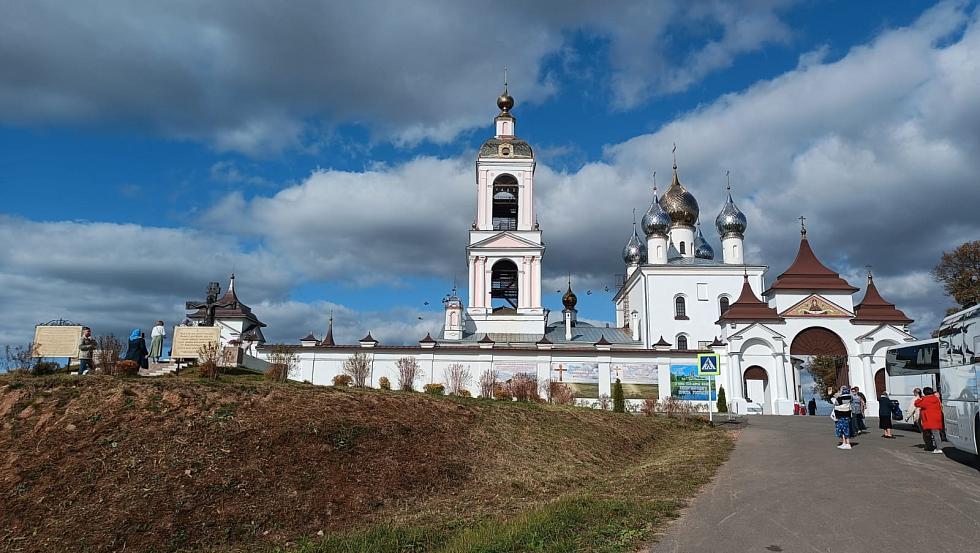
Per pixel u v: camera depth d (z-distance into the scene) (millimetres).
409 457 18938
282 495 15484
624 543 11508
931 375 34344
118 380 19109
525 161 69750
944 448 24109
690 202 75500
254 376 24922
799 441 27594
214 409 18297
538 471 20641
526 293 66625
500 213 72125
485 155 69938
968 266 62688
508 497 17594
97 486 14562
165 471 15297
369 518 15445
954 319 21234
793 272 55625
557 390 46438
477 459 20453
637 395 50562
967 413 19875
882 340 52062
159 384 19156
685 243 75375
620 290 82562
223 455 16359
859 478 17734
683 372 50938
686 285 67562
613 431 28625
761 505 14500
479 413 24938
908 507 13844
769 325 53219
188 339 26750
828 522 12719
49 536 13086
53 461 15289
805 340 53375
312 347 52500
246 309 61188
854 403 30094
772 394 51469
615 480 19875
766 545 11242
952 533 11703
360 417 20188
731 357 51781
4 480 14602
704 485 17562
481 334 65375
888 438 28781
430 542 13539
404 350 52250
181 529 13672
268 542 13828
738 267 67562
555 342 65062
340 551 13016
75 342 23672
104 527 13375
